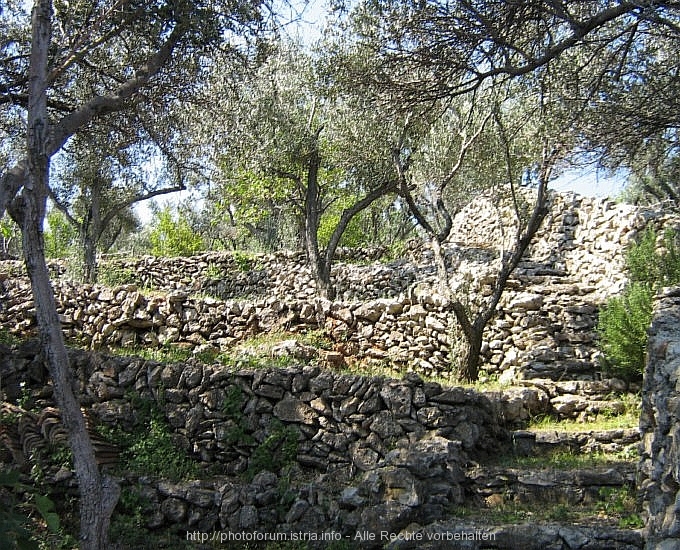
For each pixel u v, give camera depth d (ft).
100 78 30.07
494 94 36.27
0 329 36.78
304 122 48.60
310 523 23.99
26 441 26.91
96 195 57.47
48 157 20.39
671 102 26.07
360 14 27.94
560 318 38.06
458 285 41.65
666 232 36.73
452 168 44.01
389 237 105.70
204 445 27.89
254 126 41.75
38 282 19.98
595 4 24.84
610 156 28.14
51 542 22.88
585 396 32.09
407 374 27.43
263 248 92.17
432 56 23.89
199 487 25.63
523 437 28.81
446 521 22.82
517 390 31.04
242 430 27.68
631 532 20.39
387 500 23.31
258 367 29.32
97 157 33.14
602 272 42.45
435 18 23.26
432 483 24.03
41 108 20.34
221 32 26.68
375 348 38.14
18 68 29.22
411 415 26.78
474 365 35.50
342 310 39.06
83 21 26.08
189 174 41.06
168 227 94.94
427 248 63.05
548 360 35.42
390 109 26.30
